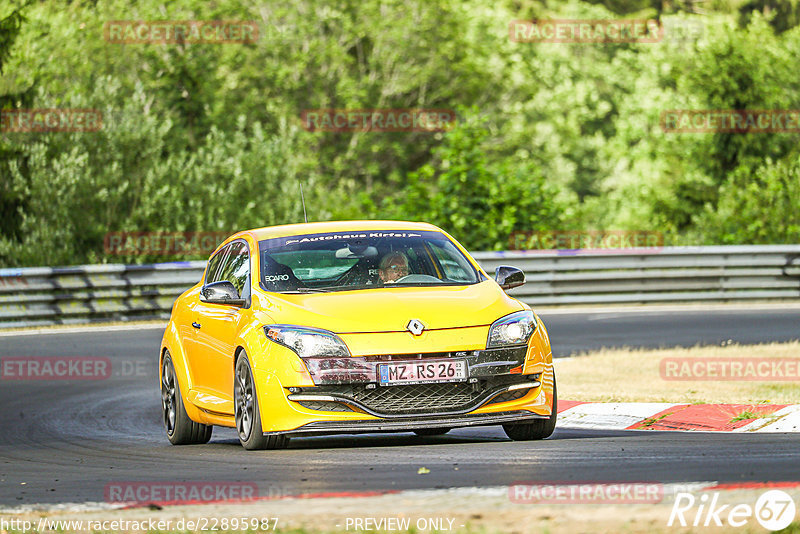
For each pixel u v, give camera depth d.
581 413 34.38
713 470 22.14
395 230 31.53
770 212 108.69
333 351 26.50
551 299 78.88
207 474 24.52
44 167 100.31
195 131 152.00
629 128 191.25
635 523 17.27
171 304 75.75
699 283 80.75
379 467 24.14
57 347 60.44
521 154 176.75
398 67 171.38
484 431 33.59
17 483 25.12
